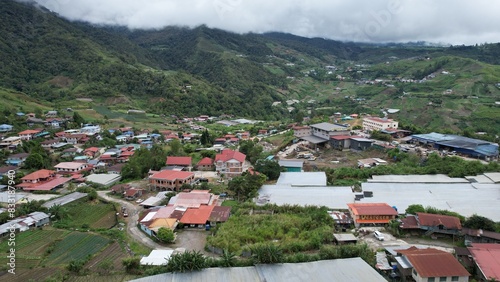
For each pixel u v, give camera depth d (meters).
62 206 74.00
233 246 54.38
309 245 53.78
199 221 65.25
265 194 76.31
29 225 65.50
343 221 61.72
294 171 94.06
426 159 93.25
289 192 76.88
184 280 43.34
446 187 75.38
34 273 50.19
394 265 46.94
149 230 62.88
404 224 58.00
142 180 96.81
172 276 44.34
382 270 46.50
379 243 55.47
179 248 56.81
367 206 63.88
